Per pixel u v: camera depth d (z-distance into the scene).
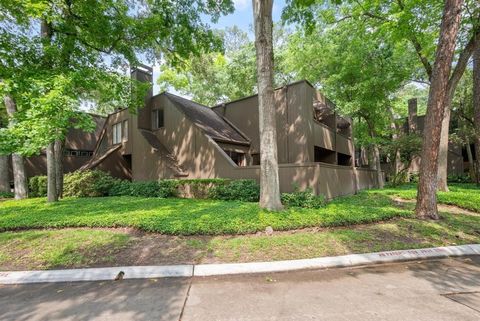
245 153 13.68
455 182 18.41
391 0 11.04
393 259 4.29
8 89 6.82
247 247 4.64
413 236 5.31
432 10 10.17
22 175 12.88
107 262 4.25
